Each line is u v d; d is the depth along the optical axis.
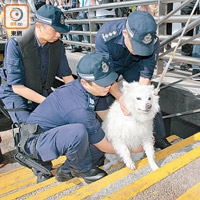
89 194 1.64
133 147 2.28
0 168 3.41
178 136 3.36
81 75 1.72
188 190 1.40
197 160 1.75
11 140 4.04
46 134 1.93
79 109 1.85
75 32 5.20
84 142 1.87
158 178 1.57
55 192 1.99
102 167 2.53
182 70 3.97
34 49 2.26
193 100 2.86
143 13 1.85
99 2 4.77
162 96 3.34
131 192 1.45
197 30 3.57
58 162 3.21
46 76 2.61
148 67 2.28
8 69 2.27
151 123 2.23
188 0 2.48
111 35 2.17
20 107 2.46
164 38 3.22
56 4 6.68
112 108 2.31
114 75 1.73
